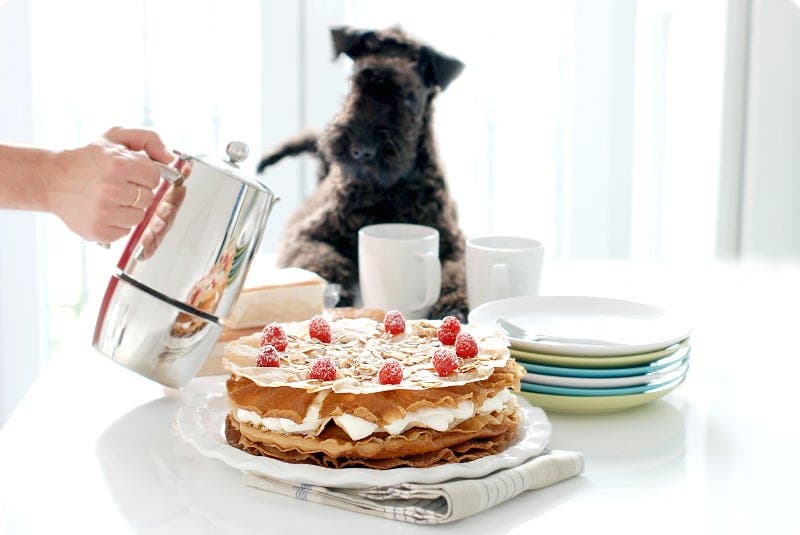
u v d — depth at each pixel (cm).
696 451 109
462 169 270
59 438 110
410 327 121
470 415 100
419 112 170
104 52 253
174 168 111
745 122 232
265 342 112
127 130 117
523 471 96
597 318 134
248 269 115
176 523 90
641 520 92
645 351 118
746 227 231
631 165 265
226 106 262
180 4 254
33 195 111
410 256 141
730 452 109
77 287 261
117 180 107
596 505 95
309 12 252
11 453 106
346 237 169
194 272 110
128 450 107
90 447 108
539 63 263
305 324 121
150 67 256
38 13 243
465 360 106
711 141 239
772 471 103
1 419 244
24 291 241
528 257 141
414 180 169
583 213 269
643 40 258
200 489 98
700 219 246
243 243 112
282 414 97
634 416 120
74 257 259
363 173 165
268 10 252
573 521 92
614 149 264
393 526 90
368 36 177
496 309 135
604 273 186
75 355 140
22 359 245
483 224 271
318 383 100
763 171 221
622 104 261
